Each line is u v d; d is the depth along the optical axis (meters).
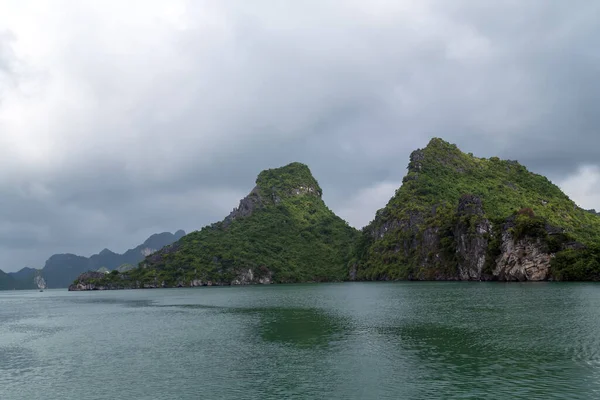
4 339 63.38
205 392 35.22
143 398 34.47
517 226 148.50
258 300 118.94
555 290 103.94
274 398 33.22
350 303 97.56
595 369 37.22
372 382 35.94
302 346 50.59
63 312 105.75
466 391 33.06
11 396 36.00
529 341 47.88
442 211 199.12
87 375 41.31
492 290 112.56
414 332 55.81
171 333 63.09
